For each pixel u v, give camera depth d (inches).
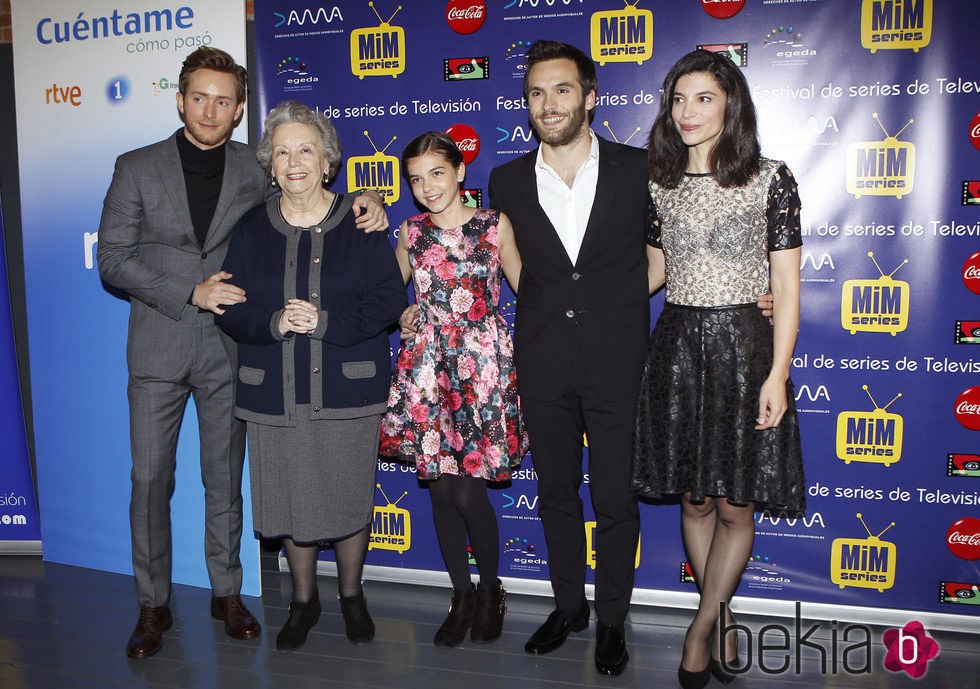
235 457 110.8
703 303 88.3
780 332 86.4
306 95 121.4
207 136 100.6
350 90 119.9
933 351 106.7
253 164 105.8
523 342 97.9
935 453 107.8
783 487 87.5
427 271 100.3
